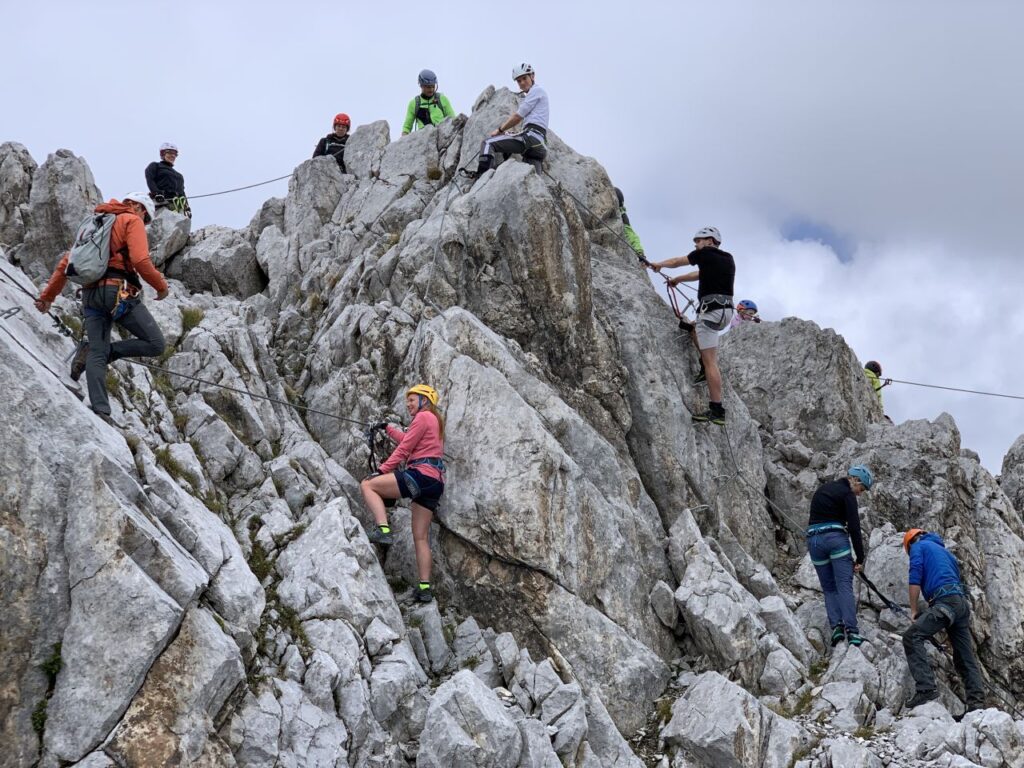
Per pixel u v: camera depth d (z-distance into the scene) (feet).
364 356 42.45
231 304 49.08
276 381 42.19
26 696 25.82
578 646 35.73
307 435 40.22
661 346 46.52
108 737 25.71
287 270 51.08
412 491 35.78
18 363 28.76
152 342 33.04
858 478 40.63
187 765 25.98
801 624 40.60
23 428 27.94
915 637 37.27
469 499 37.24
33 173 49.75
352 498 37.96
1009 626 41.75
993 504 45.42
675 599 38.45
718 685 34.53
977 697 37.70
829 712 35.22
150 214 33.60
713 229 46.37
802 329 53.83
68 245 47.44
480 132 52.65
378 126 58.95
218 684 27.20
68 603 26.76
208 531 30.81
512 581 36.50
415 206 51.29
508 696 33.14
